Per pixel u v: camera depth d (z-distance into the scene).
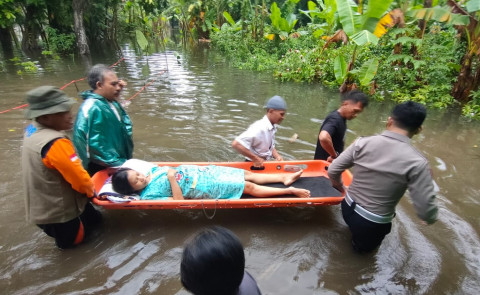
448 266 2.82
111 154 3.46
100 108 3.29
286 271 2.73
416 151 2.27
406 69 8.70
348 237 3.17
